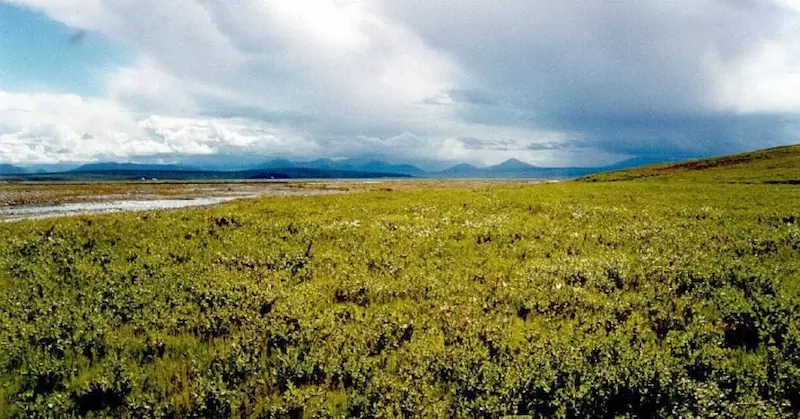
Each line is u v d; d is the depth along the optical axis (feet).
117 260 55.16
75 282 46.21
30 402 25.23
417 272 50.57
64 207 190.80
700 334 32.99
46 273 49.39
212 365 29.27
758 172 253.65
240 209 103.24
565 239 68.90
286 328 34.30
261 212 97.60
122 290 43.06
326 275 50.39
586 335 33.22
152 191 323.37
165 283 45.55
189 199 246.27
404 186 464.65
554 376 26.96
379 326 34.96
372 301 42.14
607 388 25.94
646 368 27.07
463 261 56.03
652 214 96.12
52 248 60.59
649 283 46.01
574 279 47.96
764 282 43.93
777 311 34.78
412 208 105.70
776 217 90.79
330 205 111.86
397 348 31.91
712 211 99.19
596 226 80.94
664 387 25.44
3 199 224.33
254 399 26.00
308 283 46.39
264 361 29.68
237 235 70.23
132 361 30.04
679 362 28.86
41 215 157.38
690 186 183.52
